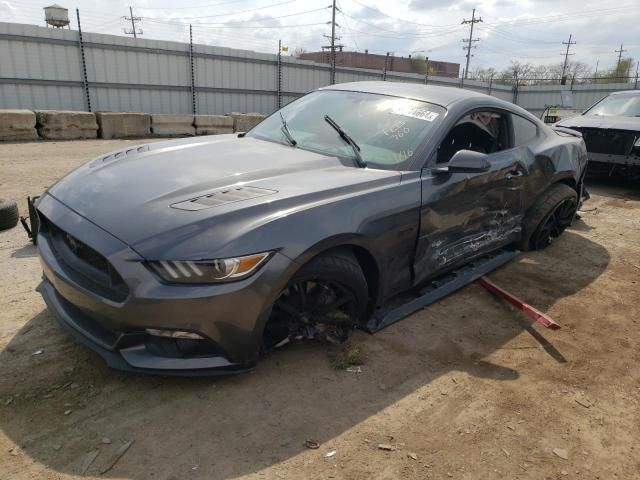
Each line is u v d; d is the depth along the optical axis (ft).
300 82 74.49
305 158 10.14
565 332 10.87
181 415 7.45
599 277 14.02
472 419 7.84
